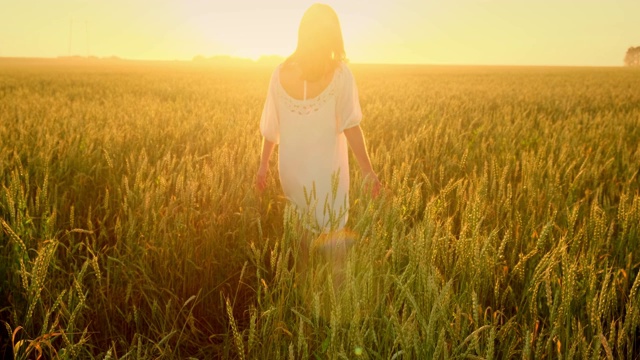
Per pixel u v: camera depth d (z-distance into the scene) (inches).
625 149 178.4
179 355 80.5
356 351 60.8
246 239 111.3
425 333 60.7
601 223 87.7
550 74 2059.5
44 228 94.3
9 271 92.9
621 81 1337.4
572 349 56.5
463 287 76.5
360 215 90.4
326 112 105.2
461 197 112.7
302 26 102.4
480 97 663.1
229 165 118.6
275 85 109.7
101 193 146.9
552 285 80.6
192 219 106.7
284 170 110.7
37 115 295.4
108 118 306.7
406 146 172.6
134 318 86.1
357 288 68.1
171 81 1142.3
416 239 79.2
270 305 75.4
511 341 73.6
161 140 208.4
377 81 1310.3
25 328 72.6
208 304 100.7
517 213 100.7
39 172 145.8
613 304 75.5
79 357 80.0
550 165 137.5
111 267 98.4
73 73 1611.7
